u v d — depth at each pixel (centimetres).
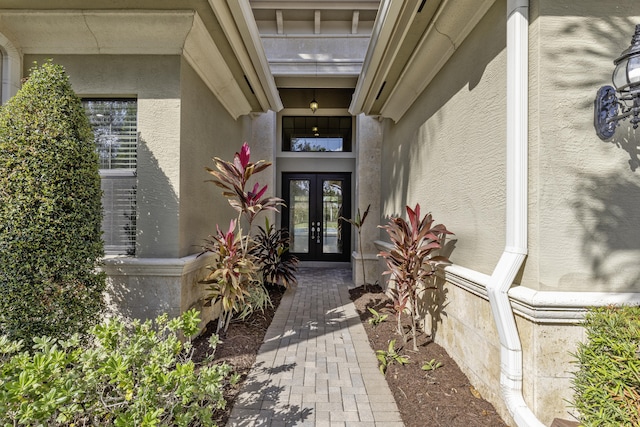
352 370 282
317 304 494
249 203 337
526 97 186
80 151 248
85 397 163
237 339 333
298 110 802
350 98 765
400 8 286
